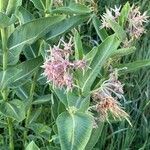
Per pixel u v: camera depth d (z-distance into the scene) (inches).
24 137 17.0
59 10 14.2
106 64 13.7
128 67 13.9
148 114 19.5
